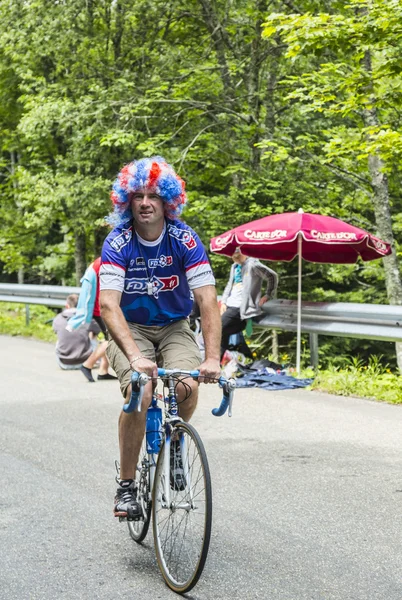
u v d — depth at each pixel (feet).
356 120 85.87
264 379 47.57
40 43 93.61
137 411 19.70
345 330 48.37
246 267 51.67
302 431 35.42
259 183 85.40
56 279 172.65
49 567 20.40
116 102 86.07
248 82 90.84
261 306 53.16
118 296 19.92
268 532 22.75
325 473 28.73
